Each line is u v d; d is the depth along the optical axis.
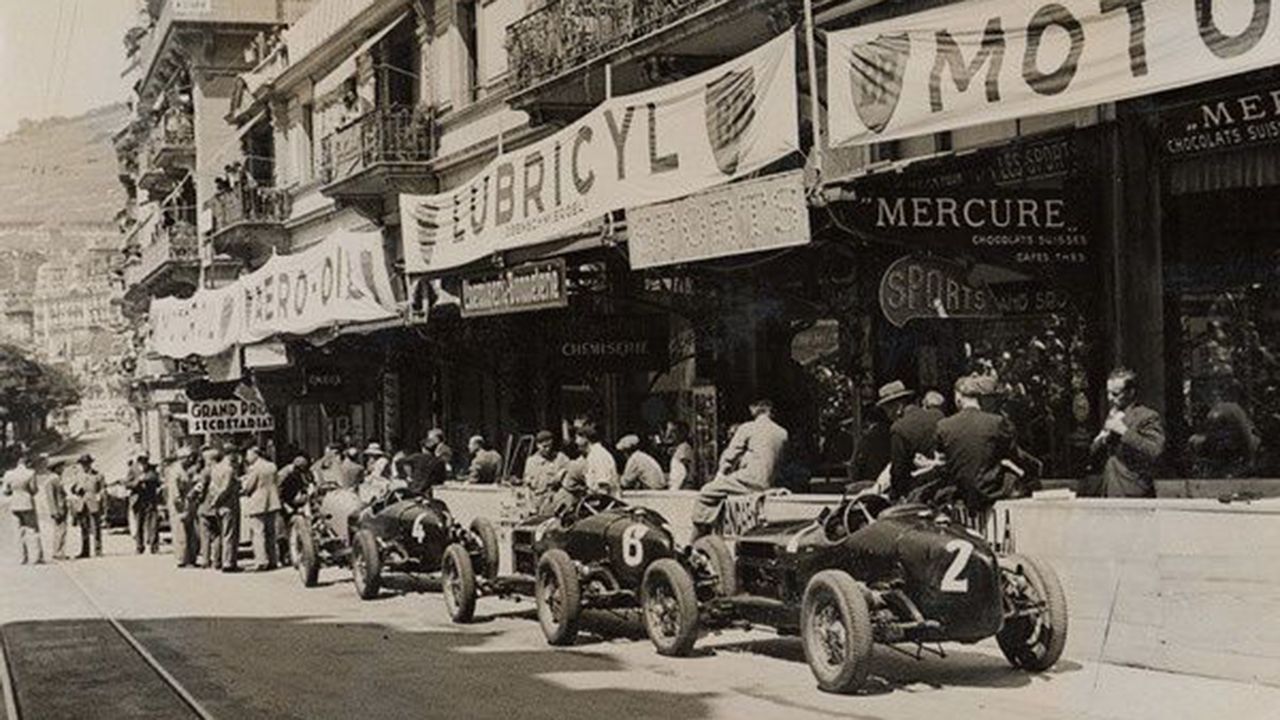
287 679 11.59
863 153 16.33
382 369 30.02
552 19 21.59
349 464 21.53
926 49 11.84
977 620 9.56
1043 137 12.90
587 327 20.50
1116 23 10.25
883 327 15.62
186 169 51.38
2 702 10.91
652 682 10.78
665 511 15.37
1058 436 14.37
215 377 31.91
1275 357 12.41
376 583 17.70
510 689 10.67
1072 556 10.65
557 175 17.08
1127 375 11.20
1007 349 14.98
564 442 24.41
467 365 24.22
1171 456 12.97
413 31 31.27
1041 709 9.02
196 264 48.44
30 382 59.53
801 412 18.78
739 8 16.77
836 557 10.44
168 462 28.62
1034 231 12.84
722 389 19.77
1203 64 9.66
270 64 42.50
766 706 9.57
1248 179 12.20
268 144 45.06
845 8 15.90
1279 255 12.31
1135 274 12.75
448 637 13.98
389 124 29.83
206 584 21.16
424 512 16.95
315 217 38.06
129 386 63.97
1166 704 8.89
